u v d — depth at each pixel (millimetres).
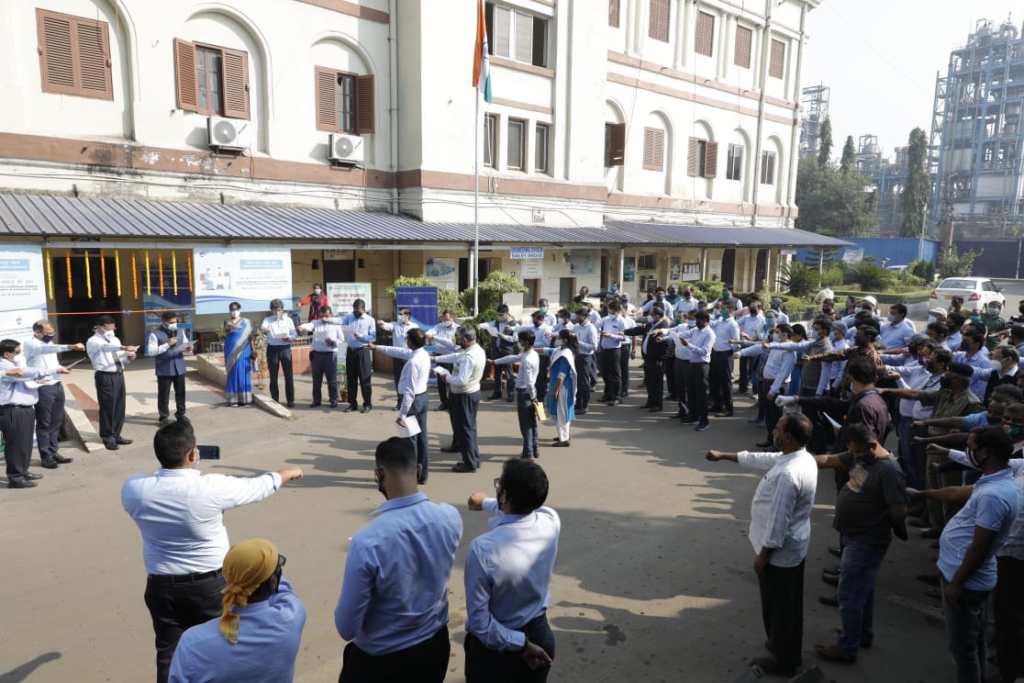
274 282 13961
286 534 6766
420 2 17047
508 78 19594
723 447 10203
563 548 6555
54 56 12695
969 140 69688
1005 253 56812
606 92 23156
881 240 52156
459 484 8375
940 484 6410
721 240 24734
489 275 17047
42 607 5332
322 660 4680
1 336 10438
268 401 11828
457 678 4461
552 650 3354
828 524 7297
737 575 6051
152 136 13938
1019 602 4305
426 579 3100
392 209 18156
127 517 7129
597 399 13758
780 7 29344
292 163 16109
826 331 9492
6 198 11938
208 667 2518
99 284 14867
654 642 4945
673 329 12789
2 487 7875
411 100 17625
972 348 8094
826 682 4461
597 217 22719
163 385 10391
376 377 15125
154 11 13711
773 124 30375
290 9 15711
